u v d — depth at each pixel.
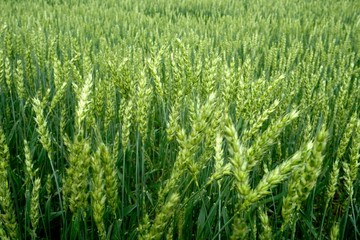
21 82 3.06
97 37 7.03
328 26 9.27
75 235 2.05
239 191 1.24
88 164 1.47
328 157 3.10
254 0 14.59
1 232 1.57
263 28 8.73
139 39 6.59
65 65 2.96
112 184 1.46
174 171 1.52
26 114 4.04
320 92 2.87
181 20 9.32
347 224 2.62
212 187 2.50
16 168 3.35
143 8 12.78
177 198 1.33
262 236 1.47
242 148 1.23
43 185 3.06
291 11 11.98
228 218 2.25
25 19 8.38
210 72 2.29
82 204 1.56
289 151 3.10
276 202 2.80
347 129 1.99
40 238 2.69
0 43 4.88
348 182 1.92
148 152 3.58
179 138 1.47
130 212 2.65
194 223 2.59
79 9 11.17
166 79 2.80
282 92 3.08
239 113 2.21
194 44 5.70
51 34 6.45
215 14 11.46
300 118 3.06
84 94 1.59
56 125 3.28
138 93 2.04
